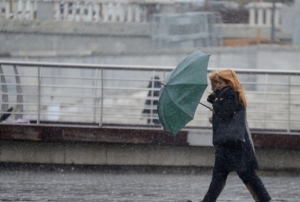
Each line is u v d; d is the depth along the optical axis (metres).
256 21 114.31
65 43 109.38
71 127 42.91
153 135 42.84
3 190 35.16
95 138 42.88
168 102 27.98
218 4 114.69
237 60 109.88
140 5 112.38
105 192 35.09
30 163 43.28
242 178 28.69
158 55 109.88
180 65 28.59
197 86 27.94
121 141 42.88
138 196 34.03
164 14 112.69
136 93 80.75
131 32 111.62
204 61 28.45
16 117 45.41
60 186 36.84
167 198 33.53
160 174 42.72
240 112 27.95
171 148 43.06
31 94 42.75
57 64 42.56
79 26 109.81
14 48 108.06
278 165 43.03
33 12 109.00
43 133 42.84
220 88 28.12
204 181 39.69
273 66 109.56
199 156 43.12
